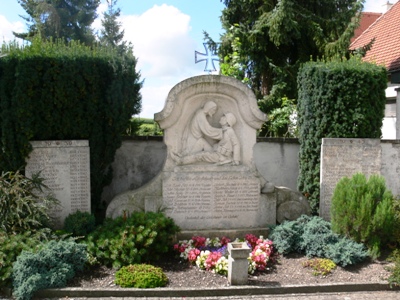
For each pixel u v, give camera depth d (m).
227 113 8.67
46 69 8.16
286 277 6.77
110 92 8.63
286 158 10.95
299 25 15.27
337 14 15.61
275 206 8.78
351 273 6.91
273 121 14.09
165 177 8.34
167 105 8.17
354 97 9.40
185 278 6.66
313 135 9.72
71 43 9.06
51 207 8.30
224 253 7.33
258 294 6.32
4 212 7.00
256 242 7.92
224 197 8.55
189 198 8.42
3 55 8.02
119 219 7.58
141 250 6.91
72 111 8.51
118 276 6.43
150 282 6.27
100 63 8.65
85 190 8.61
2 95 8.00
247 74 17.08
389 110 15.38
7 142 8.09
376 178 7.72
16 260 6.36
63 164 8.45
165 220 7.34
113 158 9.24
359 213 7.34
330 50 14.77
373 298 6.22
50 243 6.68
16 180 7.32
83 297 6.05
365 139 9.40
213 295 6.23
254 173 8.67
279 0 14.86
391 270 6.71
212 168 8.51
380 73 9.62
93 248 6.96
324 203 9.36
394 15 18.16
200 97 8.59
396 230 7.60
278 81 15.73
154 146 10.31
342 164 9.38
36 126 8.28
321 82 9.43
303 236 7.75
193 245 7.82
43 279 6.04
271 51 16.56
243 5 16.61
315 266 7.04
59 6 30.92
